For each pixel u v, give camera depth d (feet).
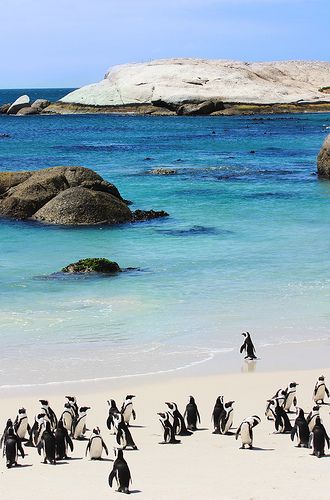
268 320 90.89
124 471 46.19
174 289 104.27
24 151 303.68
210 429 59.41
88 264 113.29
